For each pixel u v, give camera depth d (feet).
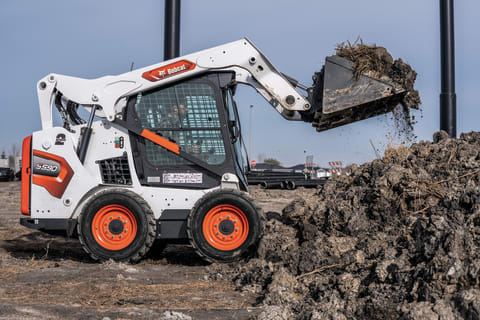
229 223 22.54
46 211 23.48
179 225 23.35
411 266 14.93
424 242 15.51
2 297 16.33
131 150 23.68
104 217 22.81
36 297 16.40
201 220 22.47
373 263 16.80
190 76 24.16
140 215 22.53
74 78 23.95
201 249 22.34
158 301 16.20
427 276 13.52
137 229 22.57
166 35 34.91
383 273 15.12
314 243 18.97
